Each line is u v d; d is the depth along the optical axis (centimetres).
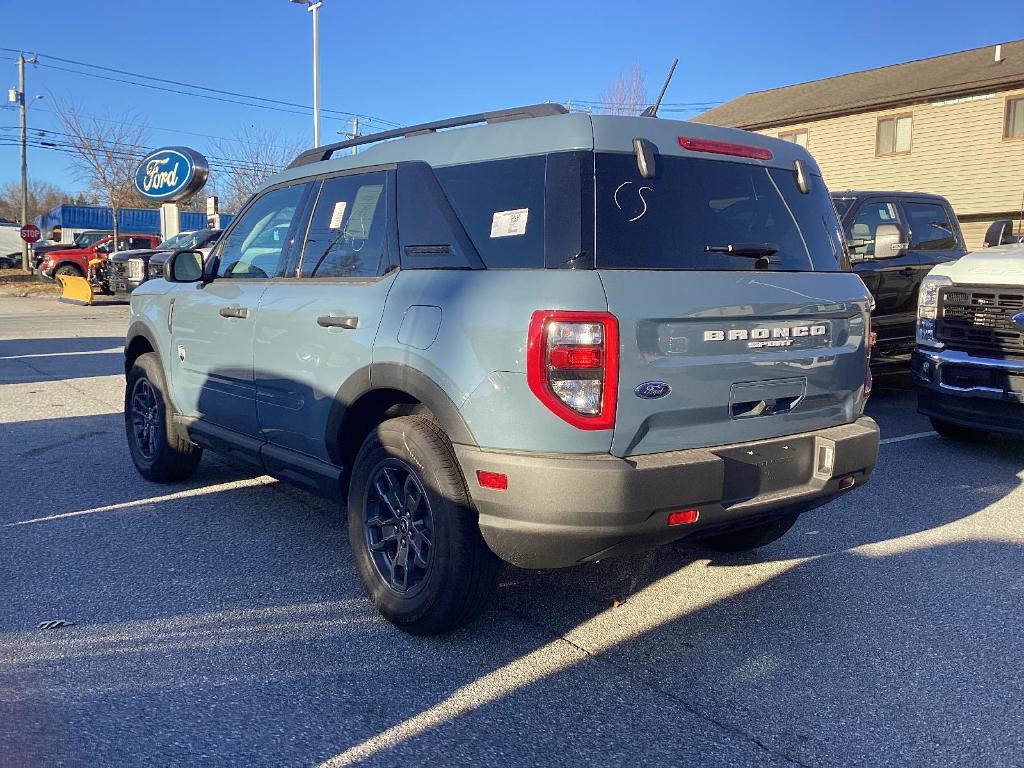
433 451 347
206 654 351
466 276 346
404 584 368
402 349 358
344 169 438
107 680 328
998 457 699
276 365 442
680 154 360
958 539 504
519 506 316
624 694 325
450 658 352
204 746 286
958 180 2166
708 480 325
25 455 679
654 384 320
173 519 521
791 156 404
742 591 425
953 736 299
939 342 688
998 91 2072
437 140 391
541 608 402
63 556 457
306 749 286
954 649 365
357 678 334
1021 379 635
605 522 311
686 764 281
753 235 371
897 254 805
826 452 367
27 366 1193
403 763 278
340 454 408
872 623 390
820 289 377
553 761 281
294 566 448
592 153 338
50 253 2920
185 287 543
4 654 348
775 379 357
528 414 314
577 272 318
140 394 605
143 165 2481
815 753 288
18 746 283
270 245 475
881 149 2320
